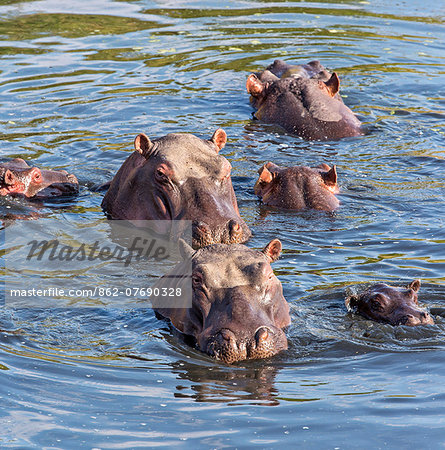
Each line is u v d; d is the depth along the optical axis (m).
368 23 101.25
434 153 65.50
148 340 37.41
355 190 58.34
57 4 108.88
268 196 57.09
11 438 29.17
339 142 68.62
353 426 29.77
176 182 50.56
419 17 103.88
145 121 71.56
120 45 91.88
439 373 33.91
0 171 57.88
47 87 78.94
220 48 91.62
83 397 32.19
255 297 36.78
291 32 97.44
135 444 28.77
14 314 39.91
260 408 31.23
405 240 49.31
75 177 59.78
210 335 35.53
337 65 87.19
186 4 109.81
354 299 40.41
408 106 76.75
